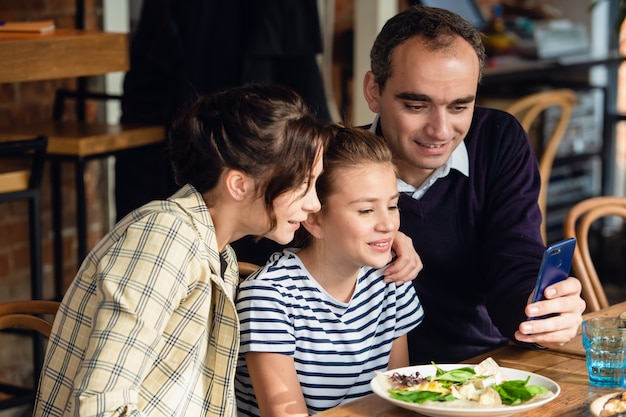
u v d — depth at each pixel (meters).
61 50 3.28
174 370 1.80
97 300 1.73
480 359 2.08
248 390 2.09
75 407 1.61
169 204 1.80
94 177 4.37
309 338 2.03
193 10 3.76
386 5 4.22
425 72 2.16
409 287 2.19
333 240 2.02
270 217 1.83
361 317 2.09
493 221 2.35
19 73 3.15
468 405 1.72
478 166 2.38
